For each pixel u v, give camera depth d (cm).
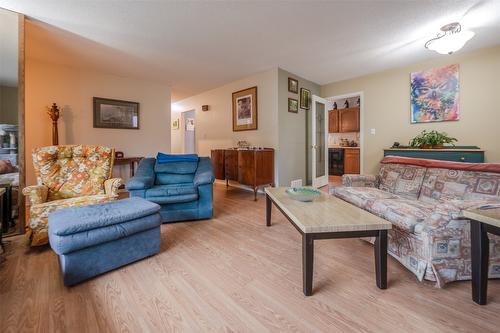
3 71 230
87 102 394
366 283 147
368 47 312
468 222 140
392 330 108
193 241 214
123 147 434
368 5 219
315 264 172
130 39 287
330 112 647
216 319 116
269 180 401
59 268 166
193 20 245
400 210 165
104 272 159
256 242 212
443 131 351
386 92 407
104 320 116
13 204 232
